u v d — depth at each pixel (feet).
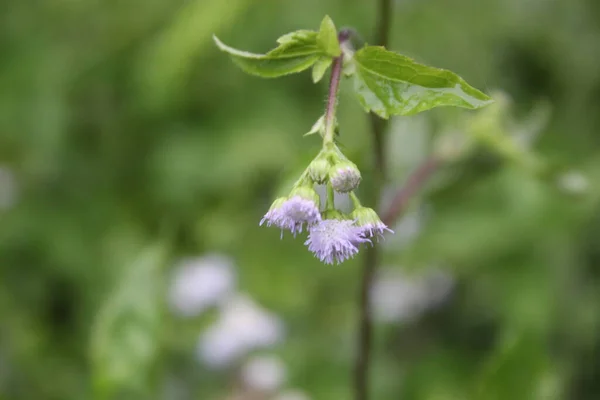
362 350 1.18
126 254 1.75
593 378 1.64
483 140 1.20
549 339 1.63
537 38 1.85
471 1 1.86
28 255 1.81
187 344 1.60
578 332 1.66
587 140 1.80
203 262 1.66
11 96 1.84
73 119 1.87
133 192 1.88
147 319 1.23
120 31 1.85
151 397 1.29
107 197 1.87
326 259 0.98
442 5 1.82
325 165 0.98
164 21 1.83
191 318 1.64
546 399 1.18
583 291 1.69
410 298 1.79
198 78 1.80
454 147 1.20
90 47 1.87
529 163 1.22
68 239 1.81
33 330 1.73
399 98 0.99
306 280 1.78
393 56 0.98
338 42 1.00
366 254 1.17
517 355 1.17
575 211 1.66
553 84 1.87
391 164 1.32
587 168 1.69
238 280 1.74
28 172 1.87
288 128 1.80
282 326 1.64
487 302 1.76
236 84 1.85
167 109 1.83
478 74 1.78
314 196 0.98
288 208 0.98
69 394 1.66
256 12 1.77
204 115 1.86
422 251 1.72
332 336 1.71
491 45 1.84
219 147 1.80
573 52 1.87
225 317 1.59
